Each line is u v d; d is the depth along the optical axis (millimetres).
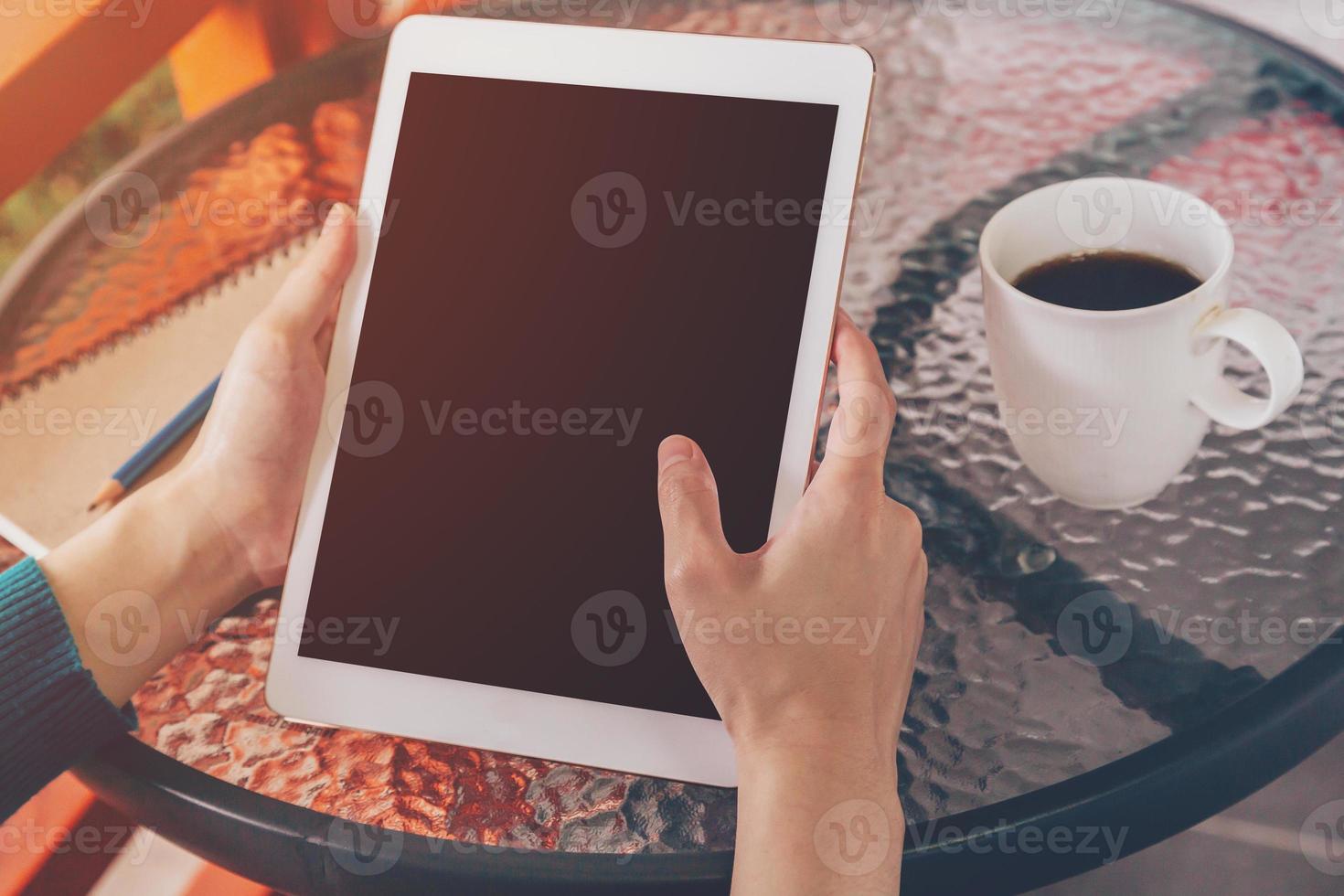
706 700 572
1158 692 553
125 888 818
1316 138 759
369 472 625
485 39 644
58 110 875
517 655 594
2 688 575
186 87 1055
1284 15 969
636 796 561
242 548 687
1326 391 648
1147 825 521
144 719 612
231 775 580
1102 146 777
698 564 530
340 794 567
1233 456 636
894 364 704
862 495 544
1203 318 545
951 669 579
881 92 837
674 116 620
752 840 480
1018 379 584
